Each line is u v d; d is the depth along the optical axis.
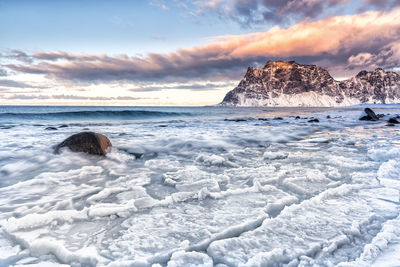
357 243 2.30
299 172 4.73
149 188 3.93
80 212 2.91
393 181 4.01
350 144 8.19
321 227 2.55
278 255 2.06
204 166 5.41
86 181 4.23
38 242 2.21
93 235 2.46
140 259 2.00
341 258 2.07
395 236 2.29
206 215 2.89
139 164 5.63
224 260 2.03
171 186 4.02
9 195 3.52
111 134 10.45
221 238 2.40
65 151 5.94
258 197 3.48
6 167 4.93
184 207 3.14
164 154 6.84
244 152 7.12
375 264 1.89
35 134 10.25
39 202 3.30
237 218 2.80
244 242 2.27
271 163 5.66
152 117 29.48
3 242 2.30
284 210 2.94
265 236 2.38
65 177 4.43
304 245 2.22
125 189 3.79
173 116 31.59
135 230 2.53
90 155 5.95
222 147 7.89
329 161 5.63
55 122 19.66
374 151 6.08
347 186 3.73
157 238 2.37
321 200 3.26
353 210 2.95
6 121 20.08
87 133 6.34
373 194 3.49
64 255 2.08
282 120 22.39
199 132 11.44
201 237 2.39
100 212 2.86
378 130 13.37
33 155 5.76
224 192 3.60
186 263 1.95
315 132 12.27
